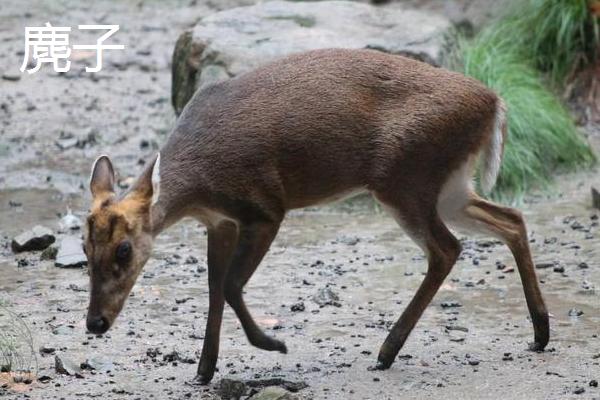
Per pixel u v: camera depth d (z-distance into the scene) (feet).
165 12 75.41
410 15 56.59
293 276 41.06
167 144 31.50
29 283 40.65
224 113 31.68
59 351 34.45
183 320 37.17
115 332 36.04
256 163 31.40
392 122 32.24
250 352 34.37
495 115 33.55
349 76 32.48
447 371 32.30
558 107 53.11
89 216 29.66
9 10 75.41
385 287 39.88
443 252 32.68
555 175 50.65
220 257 32.17
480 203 33.78
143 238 29.89
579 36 57.82
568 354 33.42
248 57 51.90
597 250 42.70
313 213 48.08
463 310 37.68
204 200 31.32
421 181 32.48
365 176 32.55
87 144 55.31
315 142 31.83
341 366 32.91
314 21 55.42
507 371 32.14
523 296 38.86
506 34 58.39
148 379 32.22
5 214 47.85
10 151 54.49
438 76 32.96
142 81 63.57
